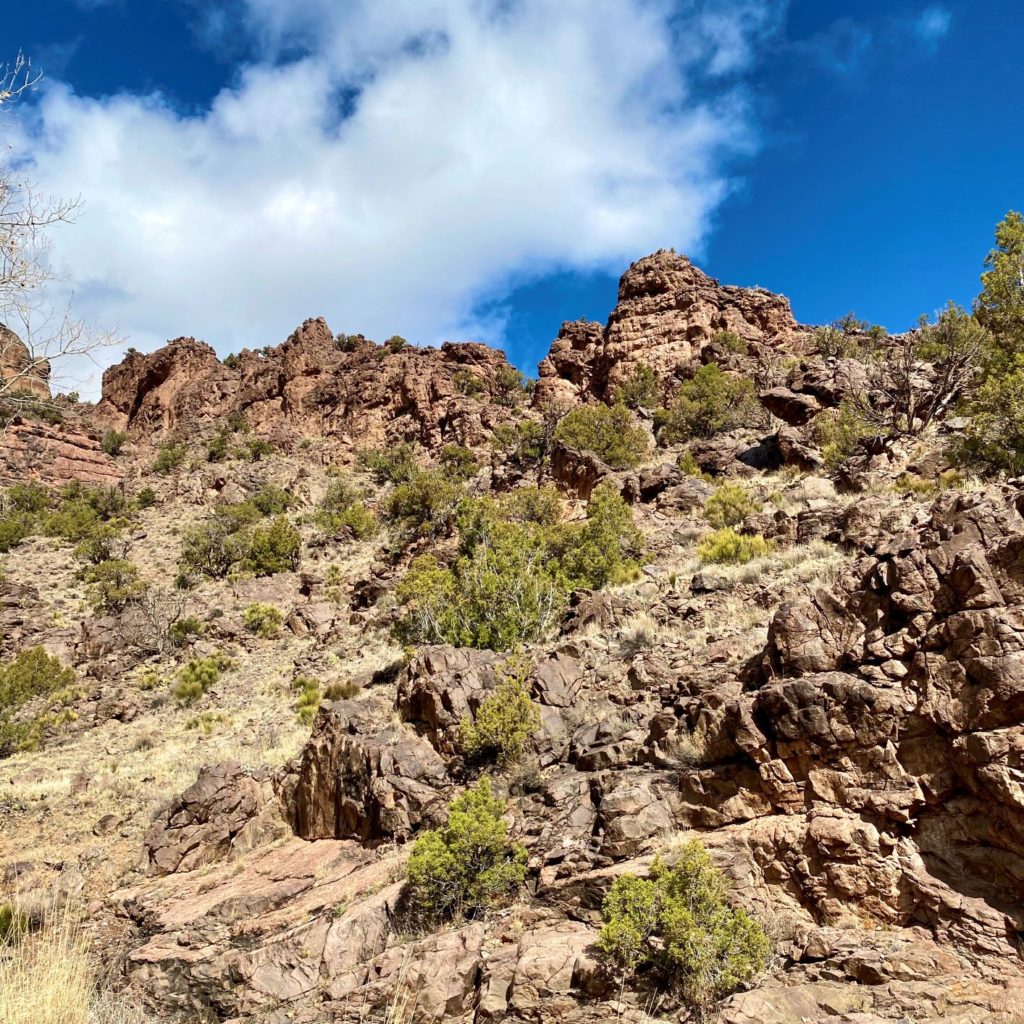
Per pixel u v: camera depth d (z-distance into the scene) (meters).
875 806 7.34
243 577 50.28
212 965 9.56
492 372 93.94
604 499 27.31
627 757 10.44
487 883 8.77
